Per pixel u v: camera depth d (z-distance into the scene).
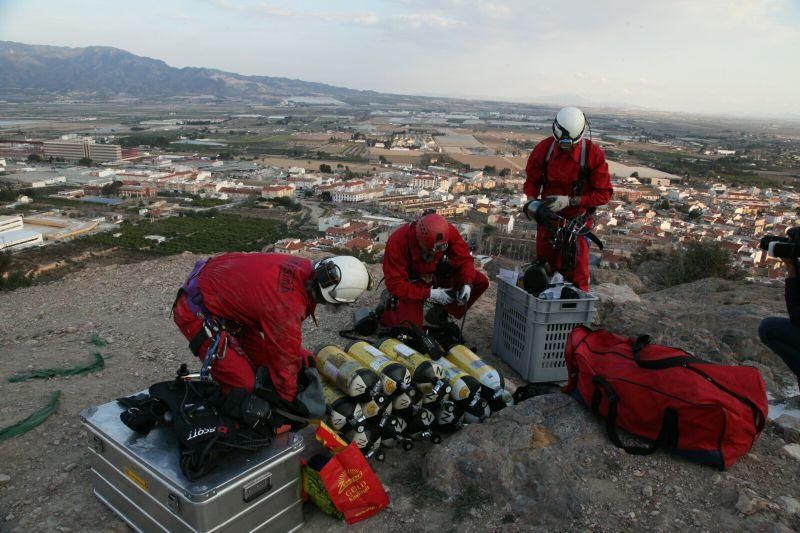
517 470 3.84
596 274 12.42
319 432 3.78
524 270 5.95
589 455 3.88
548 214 5.62
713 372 3.94
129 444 3.47
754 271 28.66
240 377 3.79
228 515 3.19
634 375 3.99
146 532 3.50
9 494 3.92
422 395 4.47
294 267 3.74
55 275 36.69
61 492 3.96
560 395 4.47
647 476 3.73
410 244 5.53
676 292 10.66
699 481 3.68
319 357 4.47
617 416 4.02
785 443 4.20
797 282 4.31
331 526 3.68
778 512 3.38
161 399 3.55
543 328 5.30
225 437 3.25
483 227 55.53
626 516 3.43
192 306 3.75
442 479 3.93
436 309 5.92
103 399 5.29
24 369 5.96
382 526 3.65
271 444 3.48
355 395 4.12
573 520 3.45
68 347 6.66
